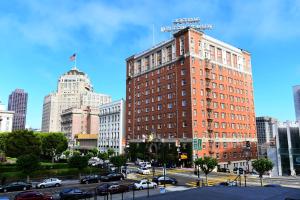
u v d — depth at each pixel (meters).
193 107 91.69
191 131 90.00
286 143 73.88
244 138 108.12
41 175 59.59
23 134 90.94
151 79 111.69
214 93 100.94
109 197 41.97
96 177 58.00
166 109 101.81
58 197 41.50
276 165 73.75
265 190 18.19
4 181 53.34
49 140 102.69
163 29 114.44
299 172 71.25
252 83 118.69
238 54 114.69
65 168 67.38
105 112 156.25
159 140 99.69
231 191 17.58
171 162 92.19
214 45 105.19
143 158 106.69
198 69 96.62
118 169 73.12
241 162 103.81
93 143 166.88
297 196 16.30
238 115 108.25
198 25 111.94
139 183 49.69
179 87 97.38
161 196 16.41
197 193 16.91
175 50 101.62
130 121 121.00
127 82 126.31
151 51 113.62
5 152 92.69
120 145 138.50
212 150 94.06
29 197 37.28
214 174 73.06
